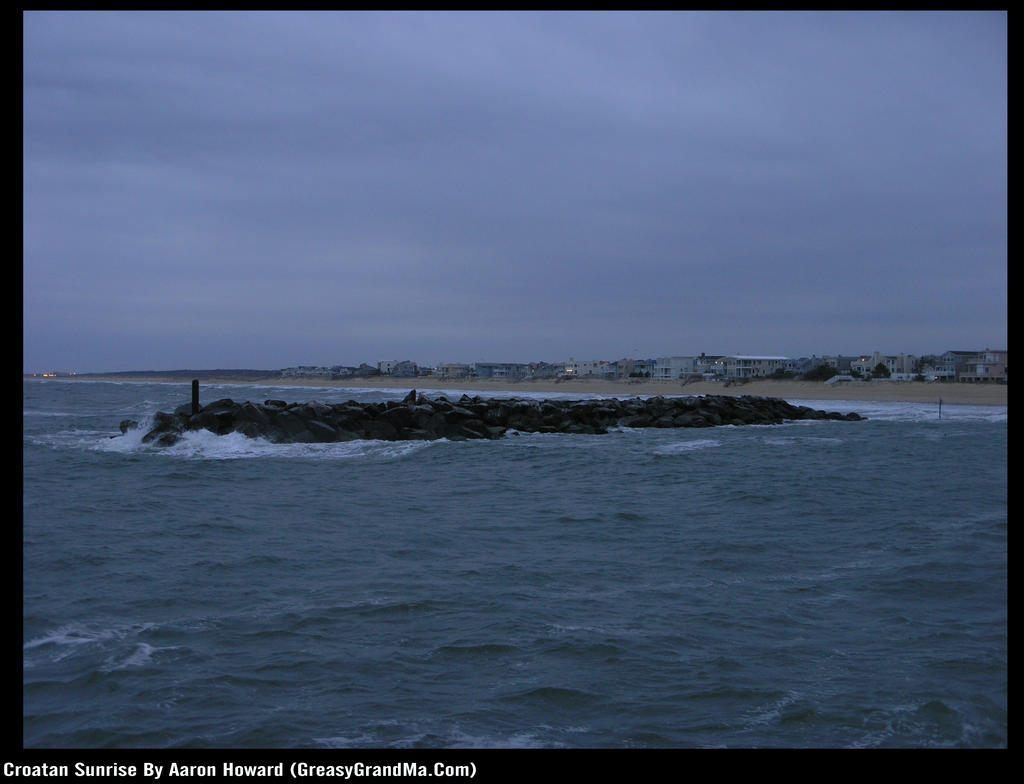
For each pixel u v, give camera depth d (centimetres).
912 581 1414
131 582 1392
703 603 1282
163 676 978
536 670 1005
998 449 3925
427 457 3509
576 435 4681
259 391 14962
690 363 15562
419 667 1013
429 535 1812
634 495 2433
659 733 852
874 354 15475
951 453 3734
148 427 3862
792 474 2930
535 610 1236
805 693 943
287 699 923
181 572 1462
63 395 11388
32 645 1079
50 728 852
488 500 2342
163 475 2877
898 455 3650
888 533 1836
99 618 1192
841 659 1045
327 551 1645
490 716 887
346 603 1269
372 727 860
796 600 1302
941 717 884
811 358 15812
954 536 1800
